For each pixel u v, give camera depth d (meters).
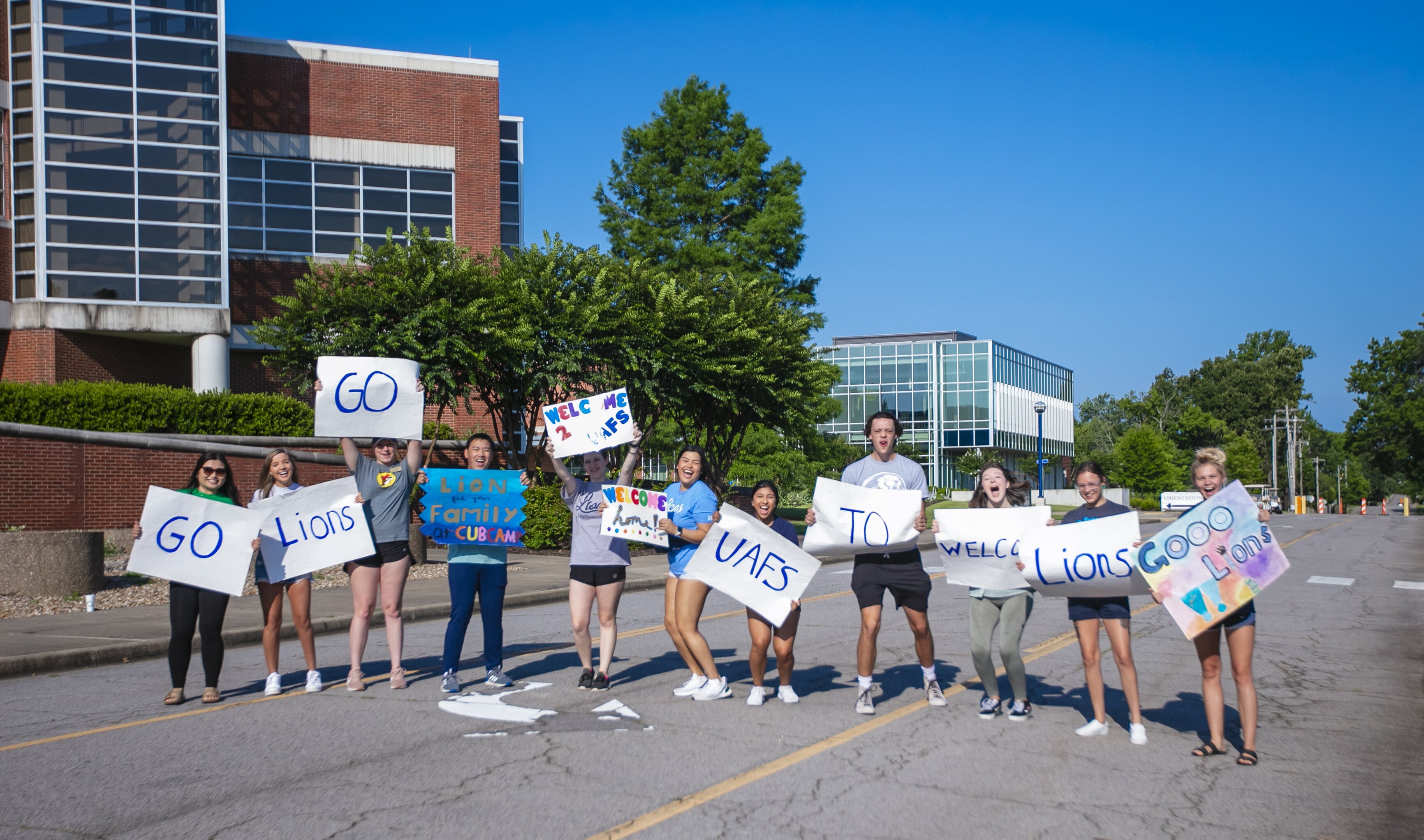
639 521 8.31
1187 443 110.38
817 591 17.22
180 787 5.82
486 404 26.03
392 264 23.06
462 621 8.48
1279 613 14.09
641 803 5.52
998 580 7.32
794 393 26.86
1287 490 123.88
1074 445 103.94
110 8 28.42
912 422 82.19
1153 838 5.00
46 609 13.55
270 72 32.91
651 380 24.80
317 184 33.34
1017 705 7.43
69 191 27.83
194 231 28.98
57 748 6.72
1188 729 7.21
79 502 19.78
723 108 36.59
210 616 8.09
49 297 27.55
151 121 28.70
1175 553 6.44
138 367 29.39
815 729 7.20
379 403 8.61
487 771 6.14
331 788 5.81
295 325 22.88
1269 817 5.30
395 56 34.56
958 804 5.51
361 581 8.58
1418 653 10.64
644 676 9.23
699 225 36.00
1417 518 61.16
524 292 23.39
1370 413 89.62
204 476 8.26
